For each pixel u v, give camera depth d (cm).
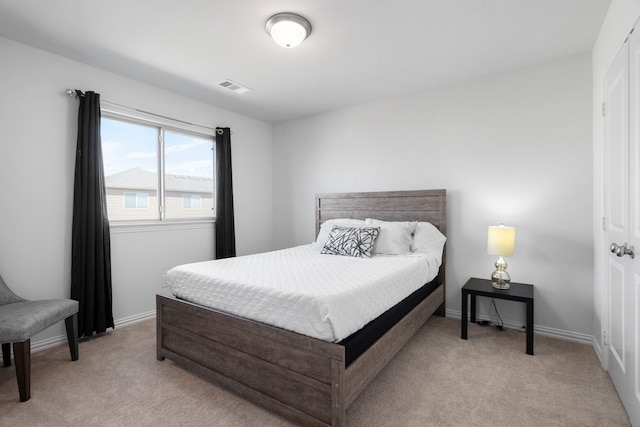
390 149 353
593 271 249
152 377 201
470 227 305
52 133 251
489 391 184
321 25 214
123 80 294
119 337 265
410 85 319
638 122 148
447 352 236
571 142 258
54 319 203
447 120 317
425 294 269
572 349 240
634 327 154
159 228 324
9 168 231
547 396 179
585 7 195
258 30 220
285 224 450
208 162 384
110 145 294
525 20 209
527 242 277
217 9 196
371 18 206
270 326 167
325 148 405
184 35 225
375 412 165
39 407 171
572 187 258
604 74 210
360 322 166
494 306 293
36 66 242
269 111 402
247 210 423
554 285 266
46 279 249
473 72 289
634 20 153
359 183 377
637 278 151
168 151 341
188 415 164
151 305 317
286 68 280
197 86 319
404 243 301
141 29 217
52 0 185
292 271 219
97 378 200
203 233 369
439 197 315
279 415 164
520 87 280
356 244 288
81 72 266
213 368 193
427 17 205
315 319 152
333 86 322
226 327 186
